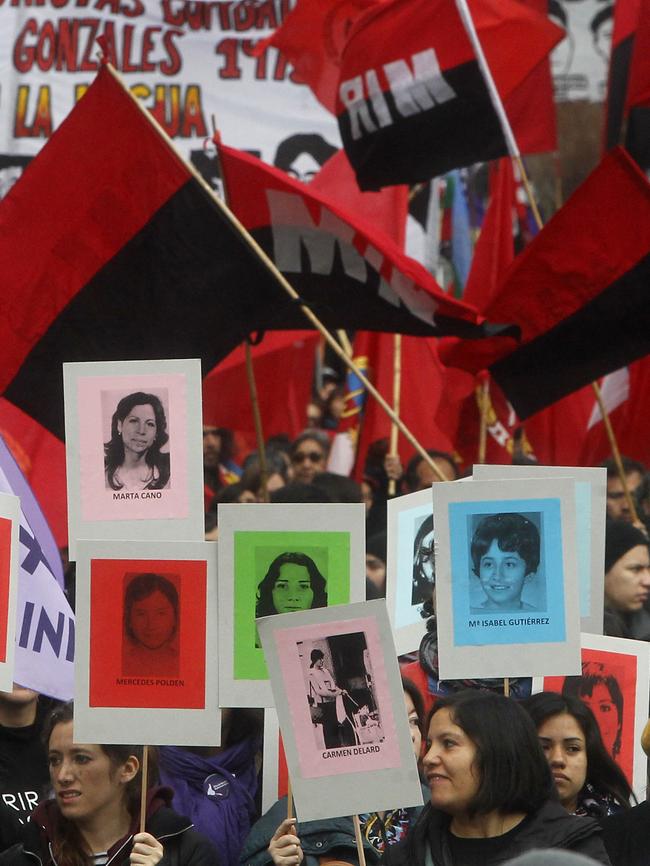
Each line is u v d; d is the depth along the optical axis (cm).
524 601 1648
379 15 3070
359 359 3597
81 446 1686
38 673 1888
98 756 1620
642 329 2703
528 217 4838
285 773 1856
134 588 1630
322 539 1622
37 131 3969
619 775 1775
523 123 3262
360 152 3131
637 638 2323
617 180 2630
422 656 1886
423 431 3556
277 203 2638
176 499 1678
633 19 3428
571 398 3650
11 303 2414
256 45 4012
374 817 1814
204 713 1614
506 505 1656
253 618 1620
